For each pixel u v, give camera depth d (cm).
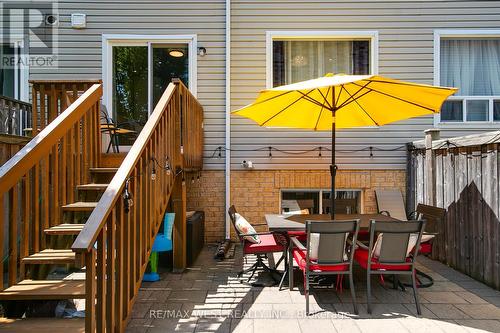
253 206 599
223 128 604
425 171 528
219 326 293
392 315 315
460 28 601
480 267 403
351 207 600
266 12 604
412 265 329
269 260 476
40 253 314
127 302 266
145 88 614
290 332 282
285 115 445
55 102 414
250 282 401
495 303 342
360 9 604
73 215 372
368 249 335
